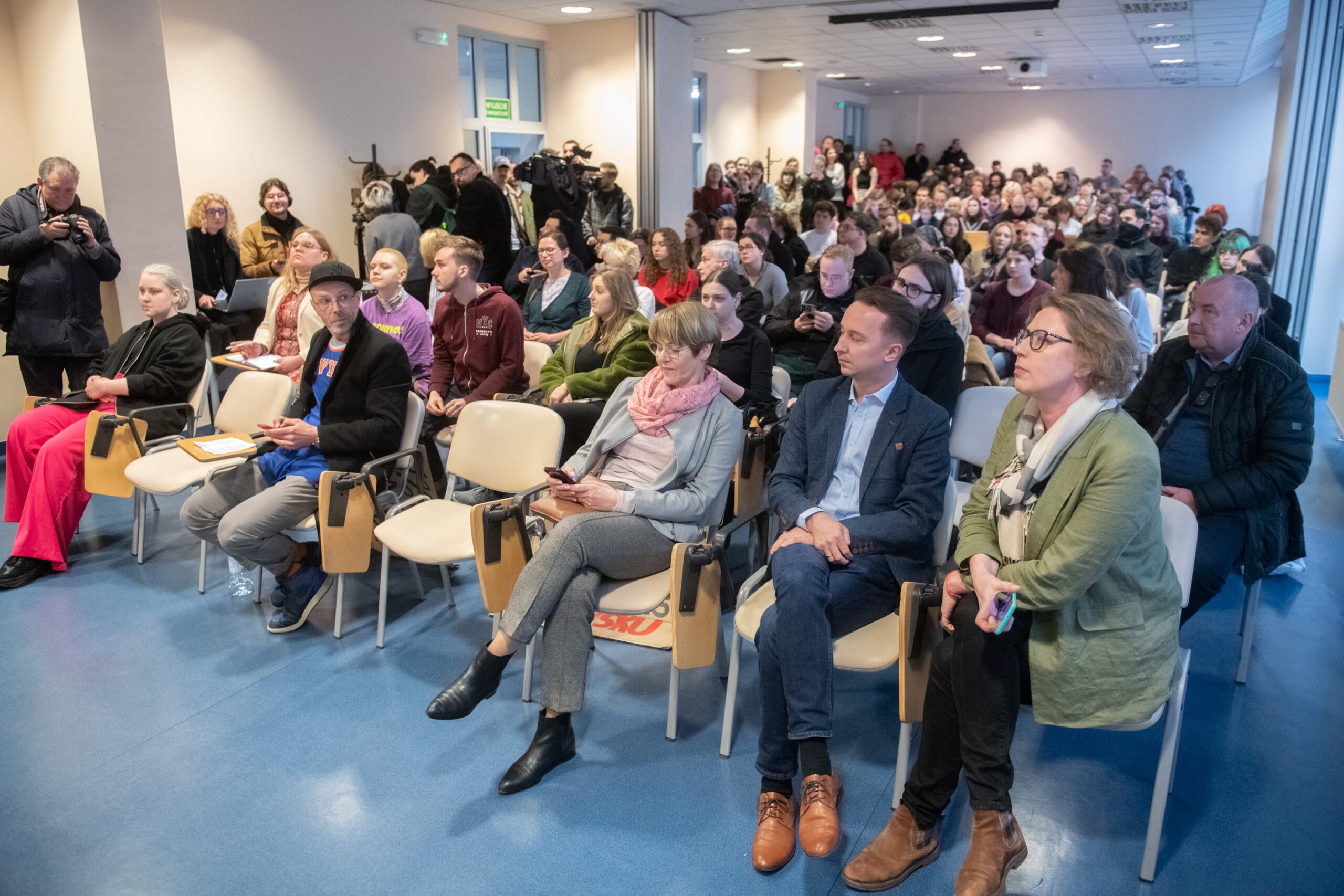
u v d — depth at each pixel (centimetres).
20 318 433
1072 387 181
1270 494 238
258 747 238
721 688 268
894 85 1686
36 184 440
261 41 639
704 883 189
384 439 301
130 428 345
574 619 221
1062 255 339
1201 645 290
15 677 273
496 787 222
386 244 583
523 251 629
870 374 230
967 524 200
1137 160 1794
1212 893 185
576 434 353
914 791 190
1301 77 628
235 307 518
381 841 203
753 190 1062
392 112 745
